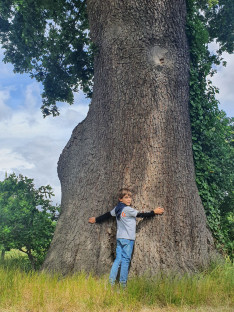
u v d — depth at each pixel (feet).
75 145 28.30
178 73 26.91
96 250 22.18
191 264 22.07
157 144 24.04
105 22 27.30
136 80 25.39
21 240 30.48
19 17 38.81
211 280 19.45
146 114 24.66
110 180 23.71
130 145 24.07
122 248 20.43
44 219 31.81
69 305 15.34
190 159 26.04
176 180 23.85
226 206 34.17
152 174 23.27
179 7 28.45
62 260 22.85
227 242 30.27
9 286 17.49
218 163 31.76
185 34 29.04
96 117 26.66
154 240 21.75
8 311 14.55
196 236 23.39
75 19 37.11
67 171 27.71
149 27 26.37
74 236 23.36
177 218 22.90
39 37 38.52
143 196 22.74
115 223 22.22
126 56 26.00
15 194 33.42
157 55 26.05
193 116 29.40
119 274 20.77
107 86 26.40
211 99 32.81
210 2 39.32
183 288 17.61
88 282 18.28
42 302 15.29
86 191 24.64
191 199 24.30
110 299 15.88
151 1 26.61
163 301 16.71
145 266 20.80
